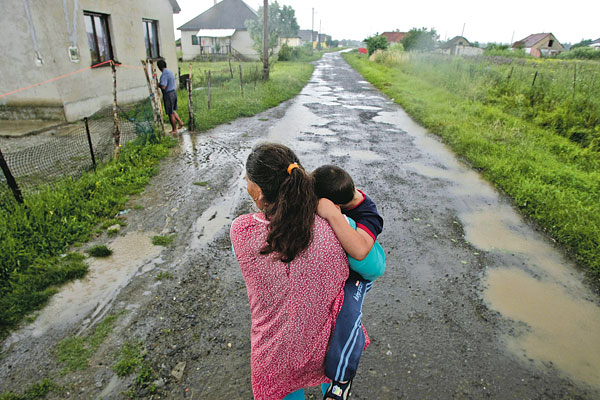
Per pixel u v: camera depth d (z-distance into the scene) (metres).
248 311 3.01
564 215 4.64
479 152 7.39
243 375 2.43
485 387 2.42
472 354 2.69
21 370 2.38
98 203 4.51
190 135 8.34
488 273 3.67
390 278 3.53
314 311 1.35
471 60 21.19
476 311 3.13
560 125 9.26
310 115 11.17
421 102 13.19
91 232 4.02
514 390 2.41
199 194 5.14
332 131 9.20
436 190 5.67
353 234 1.30
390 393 2.35
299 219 1.23
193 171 6.02
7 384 2.28
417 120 10.84
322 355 1.42
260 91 14.16
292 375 1.44
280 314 1.36
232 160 6.66
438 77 17.77
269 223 1.26
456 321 3.01
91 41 9.68
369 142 8.28
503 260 3.90
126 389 2.29
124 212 4.53
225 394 2.29
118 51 10.64
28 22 7.85
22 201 4.11
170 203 4.84
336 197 1.46
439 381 2.45
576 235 4.21
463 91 13.78
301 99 14.37
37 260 3.37
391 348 2.71
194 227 4.27
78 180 5.05
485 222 4.71
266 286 1.33
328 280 1.32
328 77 24.05
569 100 9.80
